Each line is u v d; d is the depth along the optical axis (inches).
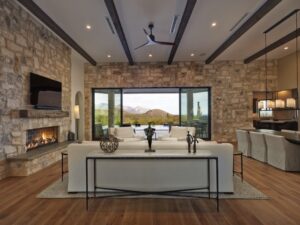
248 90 351.3
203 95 367.6
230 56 328.5
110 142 127.3
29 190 139.7
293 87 306.8
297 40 250.4
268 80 349.7
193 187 129.2
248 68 350.3
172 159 121.7
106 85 359.6
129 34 235.0
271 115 351.6
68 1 165.8
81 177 134.1
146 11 184.7
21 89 183.6
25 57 189.2
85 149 133.1
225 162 131.9
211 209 113.7
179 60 348.2
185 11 175.5
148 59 340.5
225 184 132.3
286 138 184.2
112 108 370.6
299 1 169.3
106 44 268.8
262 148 215.5
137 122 387.5
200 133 366.0
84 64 358.6
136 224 98.5
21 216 105.7
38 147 214.8
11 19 171.2
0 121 160.6
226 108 353.1
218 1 168.2
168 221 101.3
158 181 129.3
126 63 358.6
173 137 263.3
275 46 263.0
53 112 227.0
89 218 104.0
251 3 171.5
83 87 355.6
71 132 275.3
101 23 206.4
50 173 177.5
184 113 368.2
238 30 219.3
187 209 113.7
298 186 147.3
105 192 132.8
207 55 319.3
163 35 238.5
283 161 185.6
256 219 102.7
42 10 178.7
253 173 178.5
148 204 119.8
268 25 212.5
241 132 249.3
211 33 233.0
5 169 165.6
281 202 121.6
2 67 161.8
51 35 237.1
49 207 115.6
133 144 136.9
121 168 129.4
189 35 238.7
